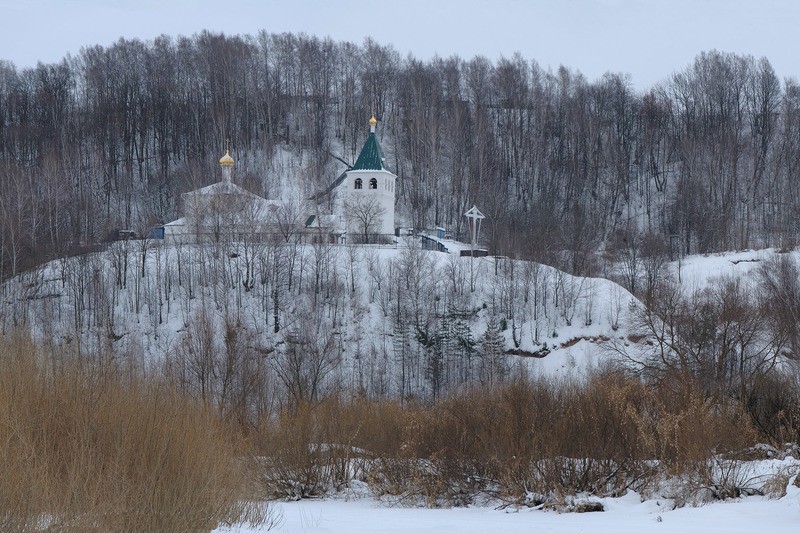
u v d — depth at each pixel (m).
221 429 28.56
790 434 36.62
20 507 18.08
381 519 26.06
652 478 29.47
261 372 65.38
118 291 121.44
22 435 20.12
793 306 87.31
